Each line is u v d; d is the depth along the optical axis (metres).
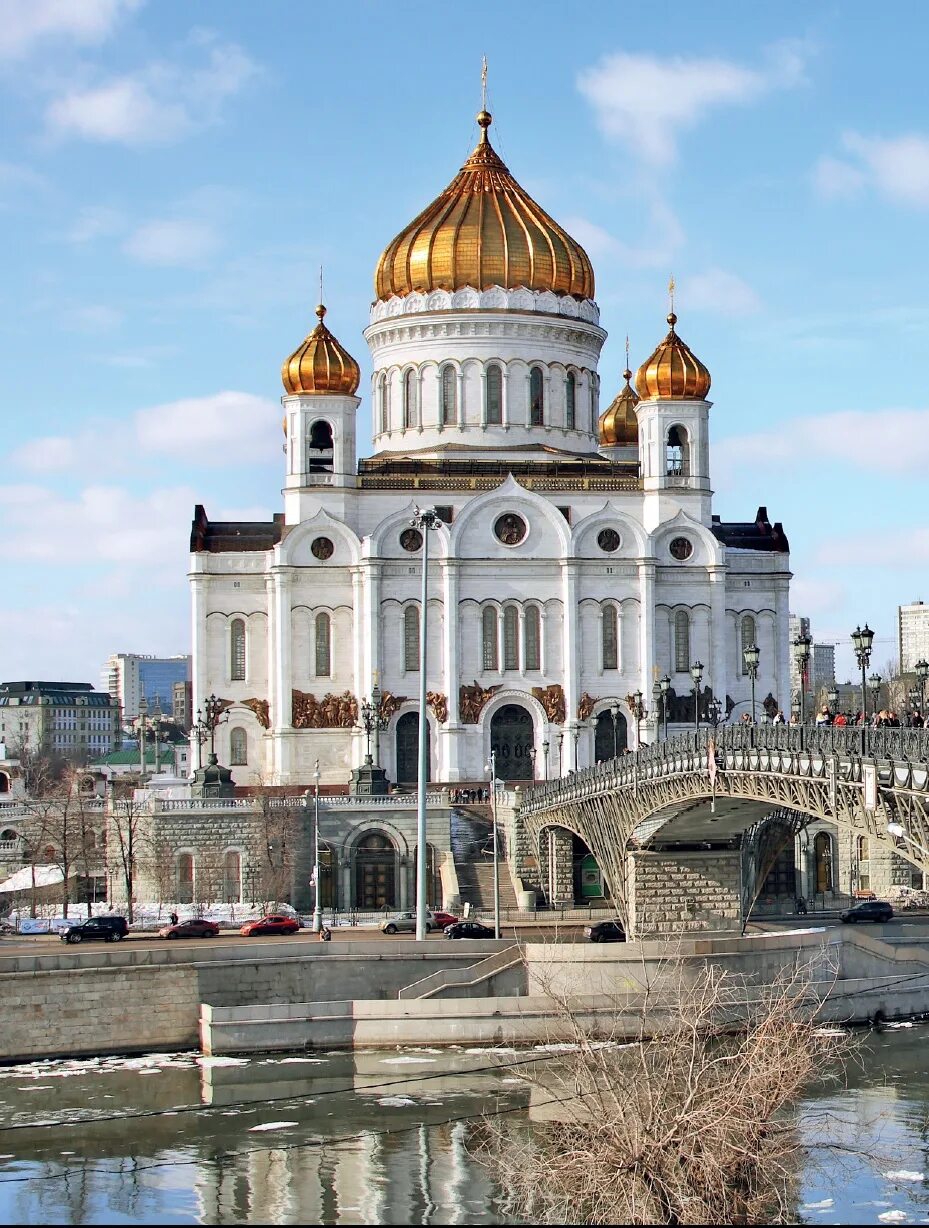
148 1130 88.38
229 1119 90.12
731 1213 61.16
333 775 178.50
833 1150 77.50
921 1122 84.50
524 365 191.62
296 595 179.25
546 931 133.00
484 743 179.75
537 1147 74.00
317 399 181.25
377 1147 84.62
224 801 158.50
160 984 108.06
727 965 111.25
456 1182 79.38
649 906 123.00
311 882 158.00
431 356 191.75
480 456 189.62
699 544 183.88
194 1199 78.00
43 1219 75.50
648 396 185.62
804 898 155.62
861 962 117.94
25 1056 105.06
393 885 160.00
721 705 182.75
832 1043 84.75
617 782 119.62
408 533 180.12
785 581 188.88
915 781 70.75
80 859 165.50
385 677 179.00
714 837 122.25
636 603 181.88
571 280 194.50
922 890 159.25
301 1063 102.62
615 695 181.25
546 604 181.50
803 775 83.50
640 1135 62.22
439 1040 106.56
